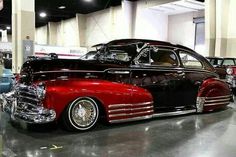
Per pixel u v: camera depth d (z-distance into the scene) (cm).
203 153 335
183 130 439
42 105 386
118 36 1761
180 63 527
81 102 409
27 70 418
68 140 374
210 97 574
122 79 452
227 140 388
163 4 1537
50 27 2433
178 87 522
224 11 1258
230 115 563
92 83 417
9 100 443
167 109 513
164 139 388
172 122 493
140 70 471
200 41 1638
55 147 345
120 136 399
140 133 417
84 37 2117
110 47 514
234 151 344
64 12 2039
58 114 392
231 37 1269
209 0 1273
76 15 2084
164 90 502
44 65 408
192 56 550
